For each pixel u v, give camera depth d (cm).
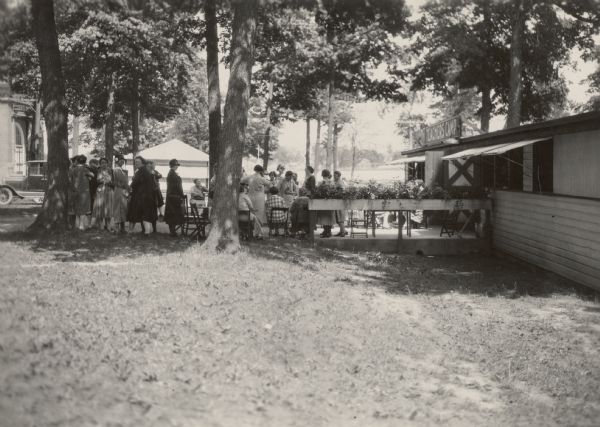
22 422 486
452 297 1251
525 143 1568
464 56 3491
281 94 3234
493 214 1912
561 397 771
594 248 1330
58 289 903
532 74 3597
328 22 2045
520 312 1155
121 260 1212
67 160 1574
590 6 3098
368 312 1034
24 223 1912
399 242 1867
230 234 1388
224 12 2136
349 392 705
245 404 625
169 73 3117
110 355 662
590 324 1075
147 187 1593
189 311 862
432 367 836
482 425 666
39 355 621
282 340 814
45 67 1546
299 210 1869
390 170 7000
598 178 1370
